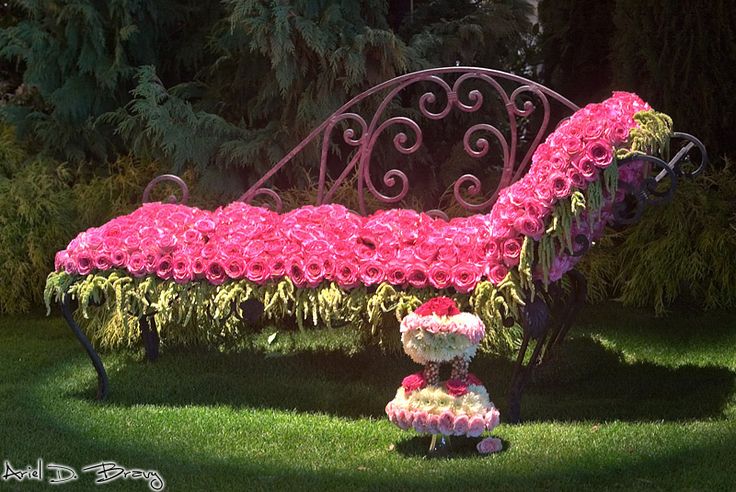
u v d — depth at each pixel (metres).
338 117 5.74
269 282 4.90
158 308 4.93
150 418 4.85
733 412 4.80
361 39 7.09
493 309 4.57
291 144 7.52
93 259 4.98
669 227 6.85
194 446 4.43
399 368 5.84
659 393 5.24
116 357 6.13
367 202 7.27
